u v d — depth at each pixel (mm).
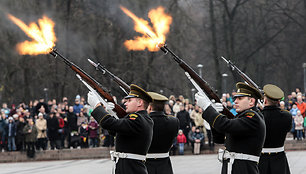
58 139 33344
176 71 47344
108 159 32406
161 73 47781
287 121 13586
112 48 45656
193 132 33188
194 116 33625
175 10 49844
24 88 49406
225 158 11672
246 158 11359
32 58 46031
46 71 44469
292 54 59875
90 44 45188
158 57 47094
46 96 47781
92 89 11289
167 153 13328
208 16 54031
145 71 46906
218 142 12039
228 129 11070
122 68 45906
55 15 46250
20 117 33031
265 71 55625
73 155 33094
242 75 14695
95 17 46875
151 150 13062
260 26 57281
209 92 11789
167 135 13164
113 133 11625
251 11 57375
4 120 33344
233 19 55031
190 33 51625
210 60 50969
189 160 29531
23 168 29203
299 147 33688
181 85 46781
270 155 13555
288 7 58562
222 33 54125
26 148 32969
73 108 34219
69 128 33656
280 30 58219
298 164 25266
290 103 36281
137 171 10977
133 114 11039
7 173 26844
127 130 10805
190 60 46781
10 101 49781
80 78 11398
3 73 49406
